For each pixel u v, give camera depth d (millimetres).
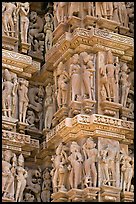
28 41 15891
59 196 13422
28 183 14602
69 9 15000
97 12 14852
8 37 14953
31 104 15406
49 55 15234
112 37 14648
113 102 14164
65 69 14695
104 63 14461
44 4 16594
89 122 13711
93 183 13281
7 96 14469
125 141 14070
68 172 13609
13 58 14797
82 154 13625
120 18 15281
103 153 13508
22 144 14359
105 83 14195
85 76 14188
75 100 14133
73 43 14562
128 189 13578
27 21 15461
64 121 13867
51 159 14312
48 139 14492
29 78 15305
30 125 15156
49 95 15352
